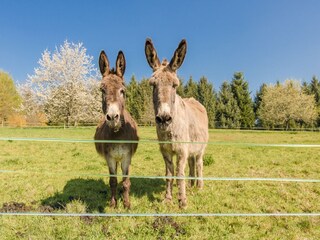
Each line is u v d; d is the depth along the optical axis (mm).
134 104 54094
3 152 10867
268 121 45719
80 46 35000
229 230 3820
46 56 34531
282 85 48969
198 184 5801
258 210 4637
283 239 3590
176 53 4332
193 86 54406
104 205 4688
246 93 49781
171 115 4055
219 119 50000
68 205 4559
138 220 4020
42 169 7867
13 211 4344
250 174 7473
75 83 33781
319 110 48188
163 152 4836
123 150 4473
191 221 4039
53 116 33844
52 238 3430
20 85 36781
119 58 4617
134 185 6047
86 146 13008
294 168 8227
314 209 4723
